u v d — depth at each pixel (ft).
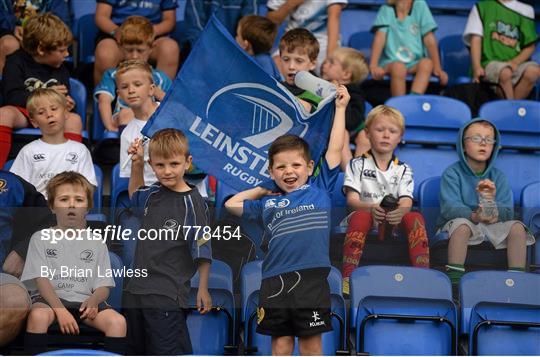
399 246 27.96
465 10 49.39
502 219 28.17
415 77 44.06
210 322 27.45
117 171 33.50
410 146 39.86
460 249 28.02
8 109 36.04
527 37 46.52
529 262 28.17
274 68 39.99
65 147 33.37
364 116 39.04
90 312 26.50
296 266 26.22
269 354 27.84
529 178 40.40
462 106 40.47
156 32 44.34
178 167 26.84
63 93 36.76
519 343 28.22
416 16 45.55
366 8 48.55
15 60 38.06
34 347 26.32
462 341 28.81
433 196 34.83
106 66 41.52
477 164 34.55
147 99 33.76
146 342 26.63
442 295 28.04
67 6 44.55
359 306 27.99
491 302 28.12
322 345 27.61
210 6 44.60
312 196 26.48
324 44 44.70
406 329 28.40
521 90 44.24
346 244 27.58
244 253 26.71
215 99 27.91
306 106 29.71
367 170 33.01
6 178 28.50
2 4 42.93
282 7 44.45
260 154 27.91
